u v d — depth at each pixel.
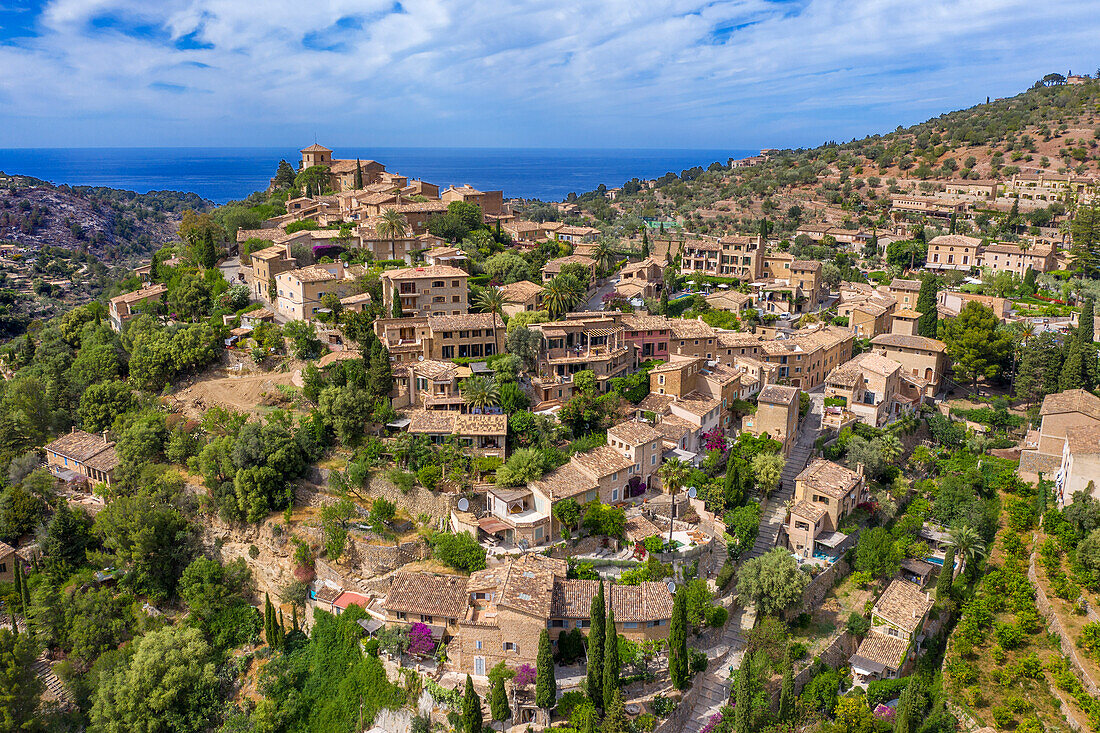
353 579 98.88
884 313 172.25
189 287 159.00
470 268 169.50
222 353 142.25
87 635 99.62
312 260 168.75
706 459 116.00
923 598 98.12
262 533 106.50
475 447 110.12
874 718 84.00
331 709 87.94
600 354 130.88
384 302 148.00
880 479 122.94
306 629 98.00
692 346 142.00
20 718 87.81
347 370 122.19
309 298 144.62
